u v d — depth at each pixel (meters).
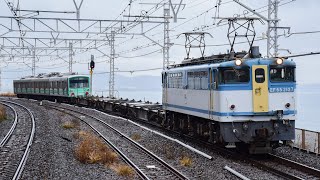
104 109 44.69
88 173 14.13
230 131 16.41
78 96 51.78
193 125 20.92
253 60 16.50
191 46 22.62
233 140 16.39
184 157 16.09
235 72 16.39
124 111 38.41
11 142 21.34
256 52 17.39
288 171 14.10
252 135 16.33
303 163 15.53
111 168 15.23
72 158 16.89
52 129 26.52
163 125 26.94
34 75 70.38
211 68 17.23
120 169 14.29
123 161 16.56
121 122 30.80
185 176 13.06
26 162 15.70
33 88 65.94
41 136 23.38
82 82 53.00
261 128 16.36
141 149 18.94
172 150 18.28
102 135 23.50
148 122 31.22
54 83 57.06
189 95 20.31
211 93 17.33
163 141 21.27
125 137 22.81
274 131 16.44
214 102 17.02
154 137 22.83
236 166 15.06
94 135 24.14
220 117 16.42
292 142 16.83
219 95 16.50
